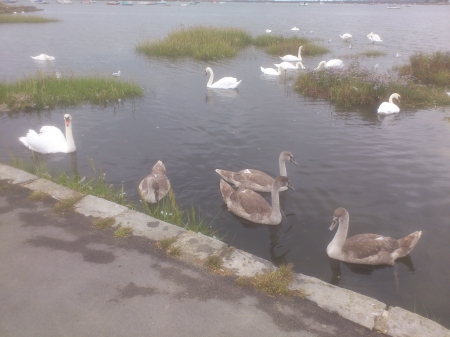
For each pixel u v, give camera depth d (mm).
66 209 6914
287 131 13711
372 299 4996
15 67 24984
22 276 5250
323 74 20516
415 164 10953
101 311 4711
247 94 19234
